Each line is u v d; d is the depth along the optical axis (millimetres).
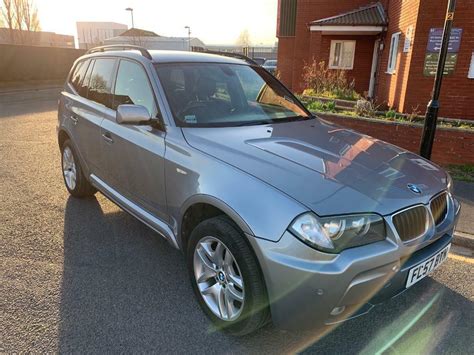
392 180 2727
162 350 2631
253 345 2703
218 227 2617
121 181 3875
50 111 13453
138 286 3328
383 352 2672
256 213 2396
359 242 2332
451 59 9203
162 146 3213
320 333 2842
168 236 3277
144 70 3691
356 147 3256
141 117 3199
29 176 6129
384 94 13664
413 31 9836
